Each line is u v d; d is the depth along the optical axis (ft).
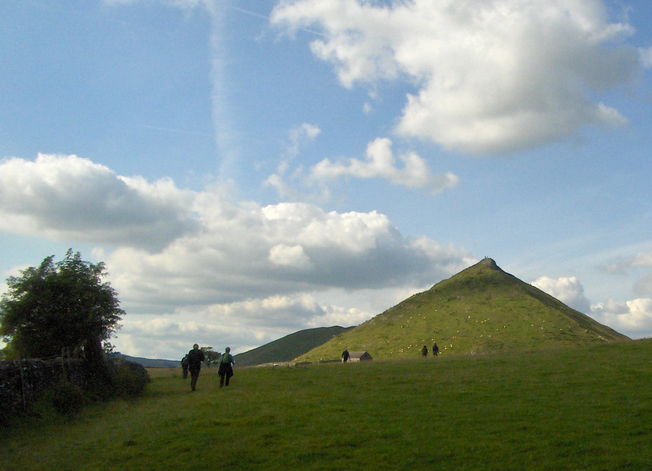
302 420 67.82
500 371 103.35
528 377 93.15
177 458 54.70
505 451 51.39
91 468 53.16
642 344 131.95
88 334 116.57
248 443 58.34
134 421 76.43
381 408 72.79
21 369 82.64
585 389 79.10
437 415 66.54
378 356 438.40
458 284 590.55
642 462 46.93
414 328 492.95
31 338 113.91
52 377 94.68
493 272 613.11
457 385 88.89
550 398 73.77
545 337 435.53
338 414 70.23
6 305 115.65
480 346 425.69
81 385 105.91
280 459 52.60
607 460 47.80
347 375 114.21
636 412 63.62
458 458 50.21
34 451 62.08
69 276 119.14
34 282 116.88
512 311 501.15
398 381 97.91
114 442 62.75
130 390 113.91
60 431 74.84
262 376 129.90
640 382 82.38
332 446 55.88
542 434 56.13
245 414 73.46
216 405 83.82
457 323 487.20
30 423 78.13
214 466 51.85
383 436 58.44
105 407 97.45
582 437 54.70
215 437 61.52
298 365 167.12
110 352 126.11
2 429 73.61
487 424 61.11
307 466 50.24
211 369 206.28
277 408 76.64
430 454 51.60
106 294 121.19
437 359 144.56
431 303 551.59
